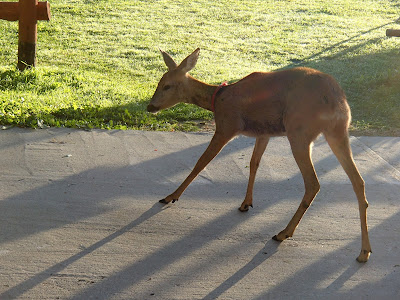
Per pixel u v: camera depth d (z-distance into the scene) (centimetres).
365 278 566
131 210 693
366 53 1609
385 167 855
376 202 739
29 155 839
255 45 1688
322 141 958
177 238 632
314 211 710
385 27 1909
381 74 1366
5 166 798
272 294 533
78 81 1275
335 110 605
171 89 716
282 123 641
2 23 1739
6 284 531
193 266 577
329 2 2242
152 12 1975
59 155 847
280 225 673
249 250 613
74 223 655
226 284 547
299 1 2239
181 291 533
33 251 590
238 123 665
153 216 681
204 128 1027
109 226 652
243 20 1947
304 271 575
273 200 739
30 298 512
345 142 613
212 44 1677
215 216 689
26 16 1281
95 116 1034
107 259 583
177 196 705
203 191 758
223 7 2097
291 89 626
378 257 606
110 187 754
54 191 733
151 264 578
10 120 959
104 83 1278
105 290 530
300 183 793
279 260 594
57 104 1094
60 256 584
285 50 1647
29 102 1088
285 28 1878
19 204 693
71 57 1490
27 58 1312
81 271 559
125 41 1656
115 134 948
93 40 1648
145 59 1512
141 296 523
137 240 624
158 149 896
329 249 619
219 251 609
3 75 1255
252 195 711
